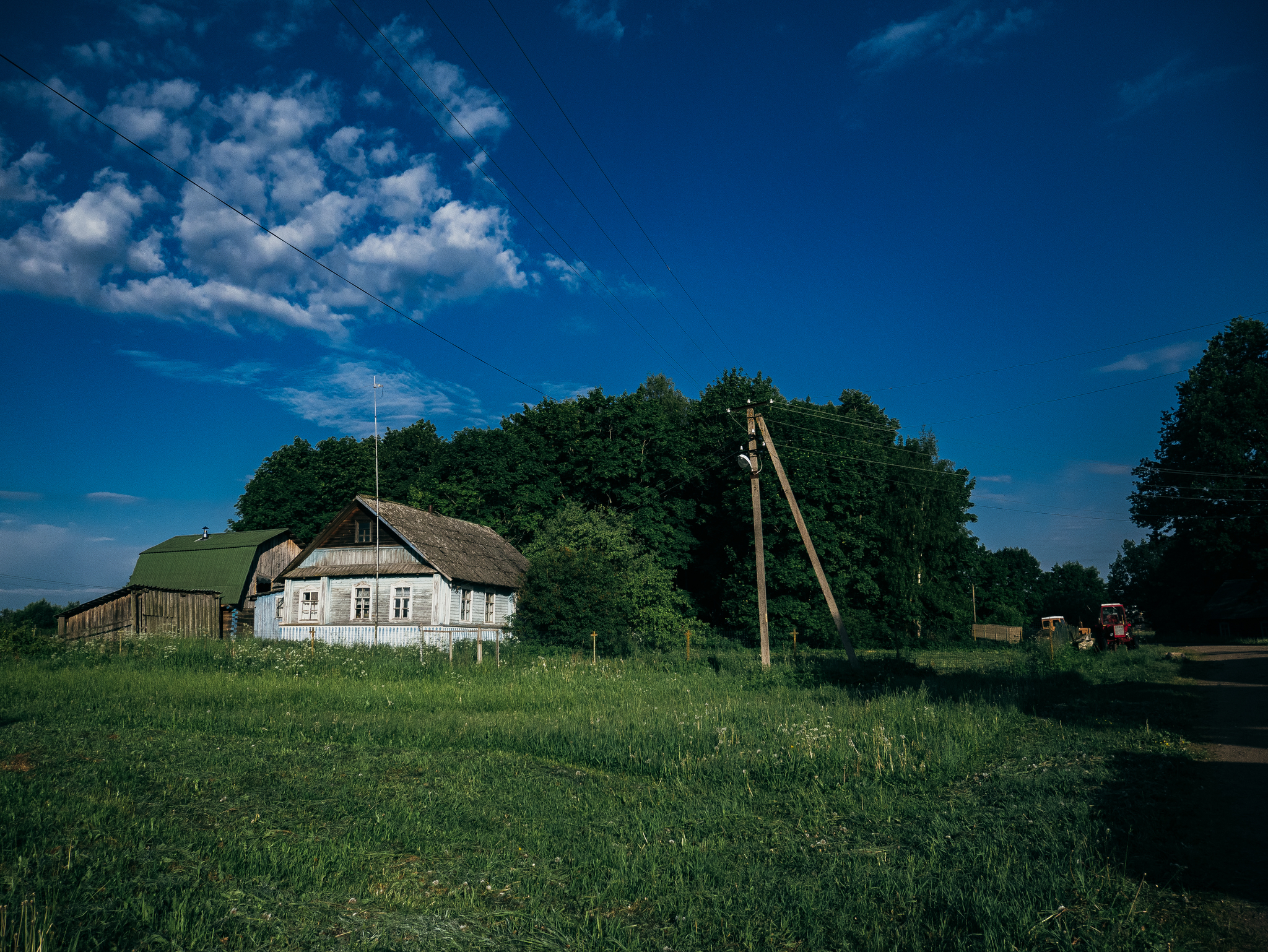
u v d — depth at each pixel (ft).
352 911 17.92
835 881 19.29
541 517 166.91
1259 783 29.60
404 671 75.72
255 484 199.62
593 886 19.79
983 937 15.72
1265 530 156.15
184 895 17.70
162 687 58.85
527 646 101.50
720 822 25.31
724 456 159.84
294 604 115.85
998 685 69.51
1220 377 169.17
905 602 169.27
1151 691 63.05
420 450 199.93
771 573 148.97
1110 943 15.20
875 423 215.51
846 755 33.47
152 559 157.69
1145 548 393.91
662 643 114.42
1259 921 16.63
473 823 25.31
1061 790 27.94
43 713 46.32
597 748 37.40
